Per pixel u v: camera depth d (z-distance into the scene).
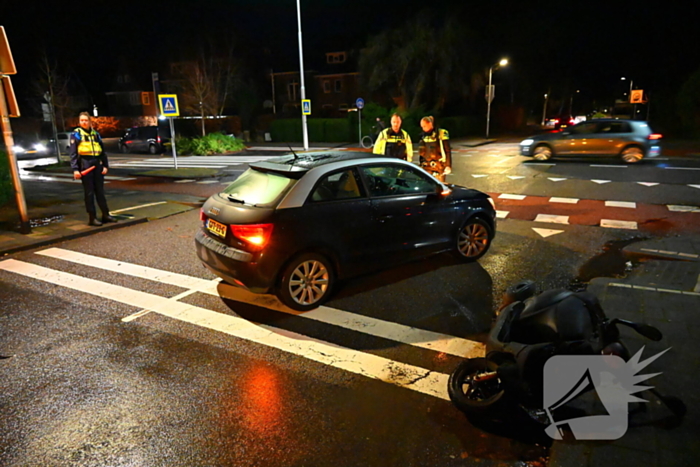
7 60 7.98
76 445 3.29
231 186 5.66
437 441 3.29
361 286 6.06
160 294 5.91
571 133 17.50
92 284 6.28
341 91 46.72
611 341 3.47
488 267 6.67
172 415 3.60
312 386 3.96
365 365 4.28
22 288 6.18
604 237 8.12
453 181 14.01
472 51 34.50
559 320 3.34
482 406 3.29
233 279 5.12
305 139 24.53
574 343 3.27
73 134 8.69
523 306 3.56
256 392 3.88
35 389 3.95
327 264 5.42
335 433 3.38
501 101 44.09
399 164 5.93
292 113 46.09
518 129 48.44
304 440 3.32
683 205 10.30
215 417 3.57
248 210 5.06
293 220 5.06
